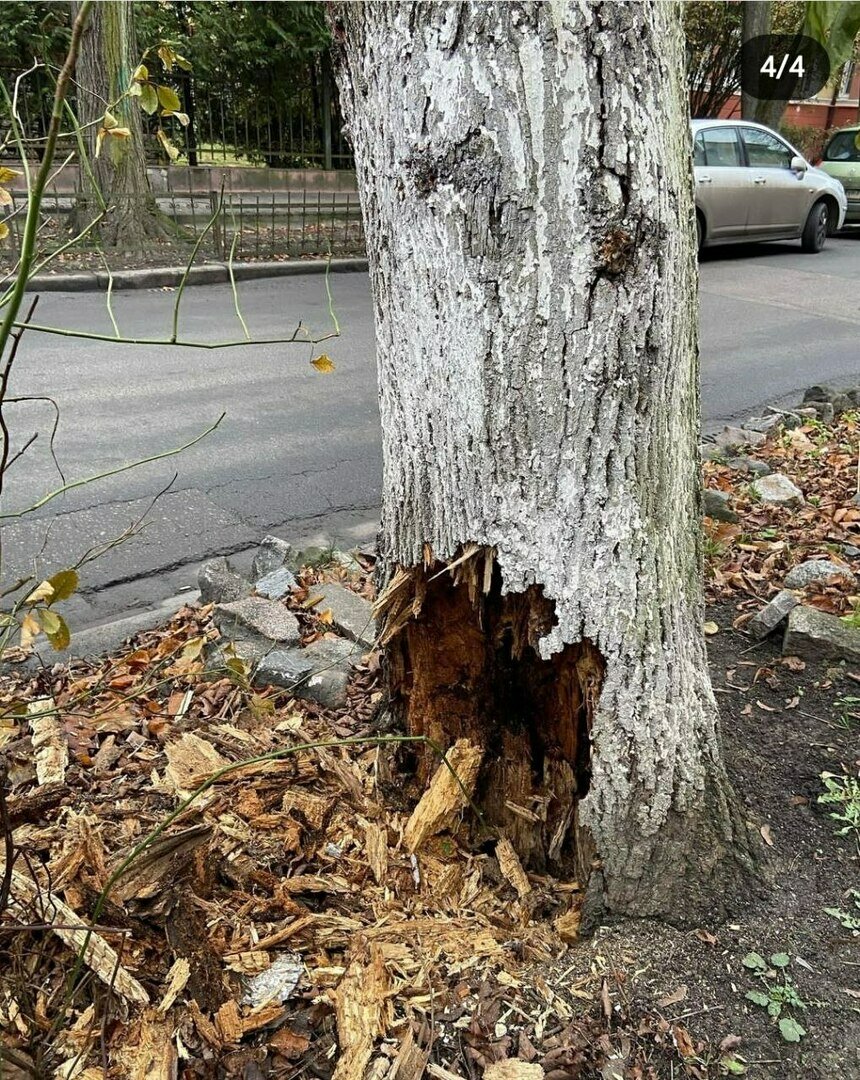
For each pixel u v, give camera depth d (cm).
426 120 179
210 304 936
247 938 202
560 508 194
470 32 170
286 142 1622
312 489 493
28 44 1243
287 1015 188
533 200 176
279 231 1282
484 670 234
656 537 199
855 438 593
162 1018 183
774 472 532
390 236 197
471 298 186
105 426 569
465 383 193
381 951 202
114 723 284
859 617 330
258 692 305
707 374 752
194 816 225
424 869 229
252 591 373
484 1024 189
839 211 1494
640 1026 190
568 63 168
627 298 181
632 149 174
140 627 357
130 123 1075
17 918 191
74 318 847
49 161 121
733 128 1310
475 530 204
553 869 229
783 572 405
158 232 1132
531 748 235
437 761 243
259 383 676
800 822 246
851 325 953
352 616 354
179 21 1461
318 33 1492
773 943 209
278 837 229
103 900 171
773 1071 183
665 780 208
